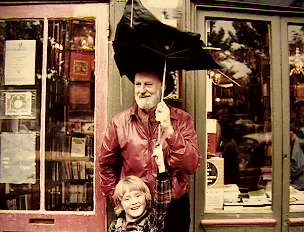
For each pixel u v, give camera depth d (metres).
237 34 3.36
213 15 3.29
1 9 3.26
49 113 3.23
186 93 3.16
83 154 3.21
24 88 3.25
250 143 3.37
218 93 3.33
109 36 3.18
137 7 2.47
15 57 3.26
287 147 3.38
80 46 3.22
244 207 3.33
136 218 2.51
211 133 3.32
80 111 3.22
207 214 3.25
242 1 3.28
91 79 3.21
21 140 3.24
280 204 3.35
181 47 2.59
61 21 3.23
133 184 2.52
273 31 3.38
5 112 3.25
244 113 3.37
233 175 3.34
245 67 3.37
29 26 3.25
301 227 3.36
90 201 3.20
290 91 3.41
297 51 3.42
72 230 3.17
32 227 3.20
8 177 3.24
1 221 3.22
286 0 3.35
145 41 2.57
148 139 2.74
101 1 3.20
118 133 2.78
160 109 2.55
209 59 2.69
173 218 2.77
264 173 3.37
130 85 3.11
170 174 2.60
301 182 3.40
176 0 3.12
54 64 3.24
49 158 3.23
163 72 2.78
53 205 3.21
